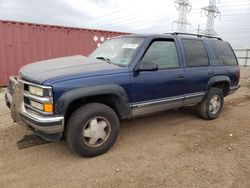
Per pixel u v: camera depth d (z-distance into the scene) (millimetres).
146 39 4406
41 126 3398
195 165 3668
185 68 4949
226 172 3490
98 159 3799
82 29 11172
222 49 6109
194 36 5574
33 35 9992
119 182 3205
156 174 3402
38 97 3426
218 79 5691
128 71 4027
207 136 4812
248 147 4328
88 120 3674
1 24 9227
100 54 4844
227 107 7316
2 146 4156
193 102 5340
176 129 5172
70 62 4234
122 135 4766
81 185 3129
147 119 5777
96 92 3641
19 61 9828
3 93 8602
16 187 3064
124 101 4000
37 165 3582
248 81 14523
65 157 3834
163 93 4578
